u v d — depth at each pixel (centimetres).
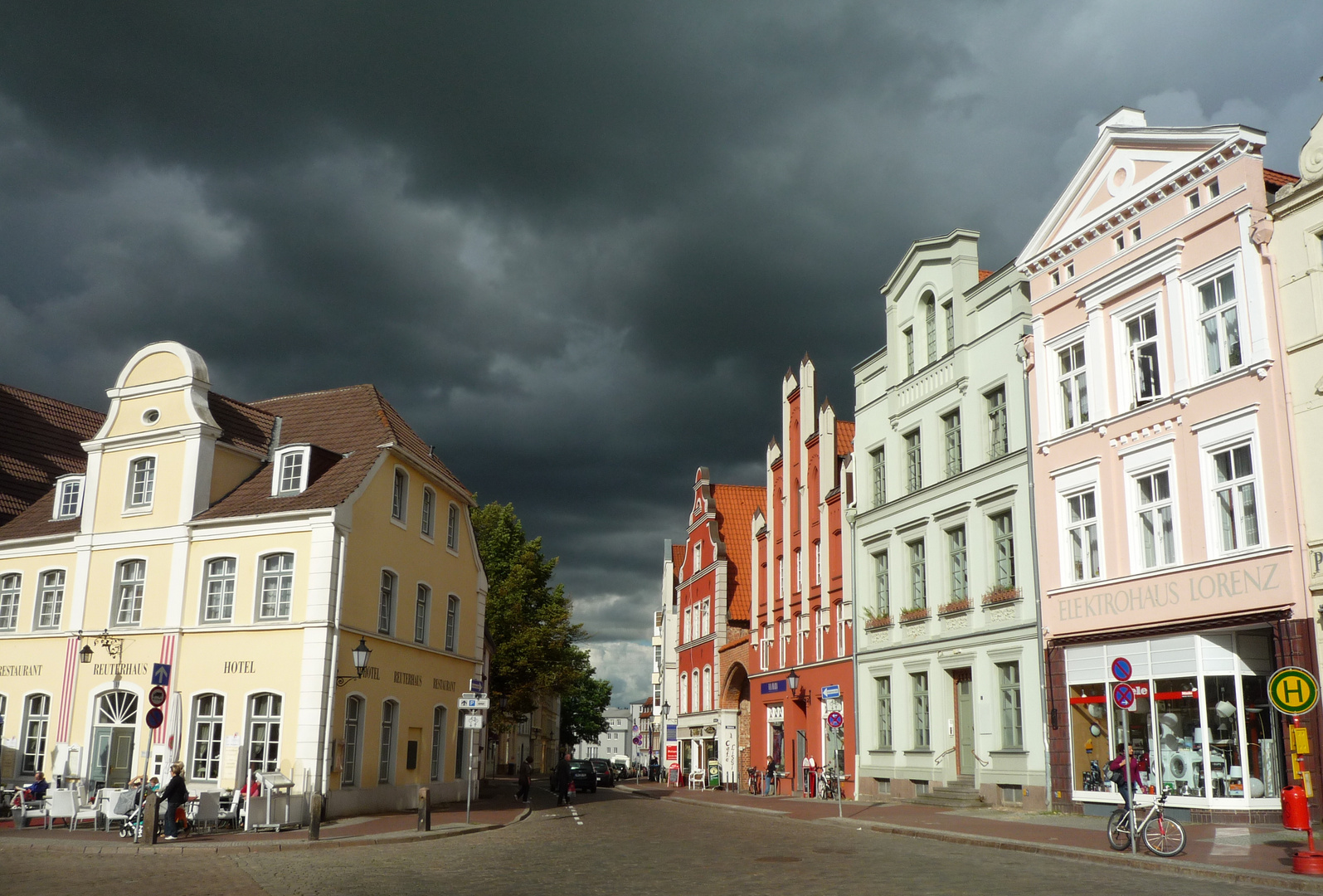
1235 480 2102
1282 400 2006
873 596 3500
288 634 2744
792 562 4225
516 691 5003
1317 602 1898
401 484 3200
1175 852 1556
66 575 3173
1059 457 2573
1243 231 2108
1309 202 1998
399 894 1310
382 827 2377
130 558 3053
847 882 1367
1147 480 2328
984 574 2847
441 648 3419
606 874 1501
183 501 3011
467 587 3675
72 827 2286
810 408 4159
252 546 2870
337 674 2744
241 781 2684
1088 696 2422
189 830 2166
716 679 5209
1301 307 1994
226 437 3166
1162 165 2348
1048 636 2550
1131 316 2405
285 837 2108
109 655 2986
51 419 4100
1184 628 2162
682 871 1530
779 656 4294
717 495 5744
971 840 1942
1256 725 2044
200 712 2833
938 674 3030
